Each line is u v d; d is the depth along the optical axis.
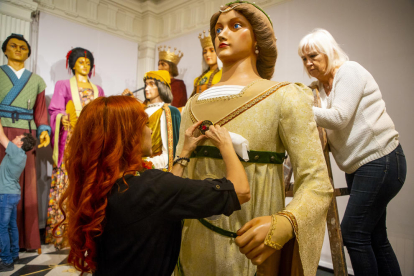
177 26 4.05
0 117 2.77
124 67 4.18
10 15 3.12
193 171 0.97
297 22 2.82
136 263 0.74
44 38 3.44
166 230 0.77
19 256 2.64
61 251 2.78
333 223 1.22
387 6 2.29
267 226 0.72
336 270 1.17
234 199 0.74
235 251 0.86
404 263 2.09
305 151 0.83
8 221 2.38
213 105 0.95
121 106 0.78
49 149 3.50
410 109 2.14
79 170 0.75
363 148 1.33
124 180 0.72
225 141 0.82
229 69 1.02
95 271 0.77
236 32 0.97
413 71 2.14
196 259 0.90
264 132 0.87
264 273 0.79
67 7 3.61
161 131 2.40
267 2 3.03
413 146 2.11
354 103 1.25
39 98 3.11
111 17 4.03
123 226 0.72
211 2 3.61
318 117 1.23
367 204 1.30
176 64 3.68
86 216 0.72
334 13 2.58
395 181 1.31
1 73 2.87
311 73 1.51
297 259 0.76
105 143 0.74
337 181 2.50
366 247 1.29
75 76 3.35
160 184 0.72
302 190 0.81
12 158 2.40
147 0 4.21
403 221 2.12
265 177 0.88
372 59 2.35
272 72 1.12
